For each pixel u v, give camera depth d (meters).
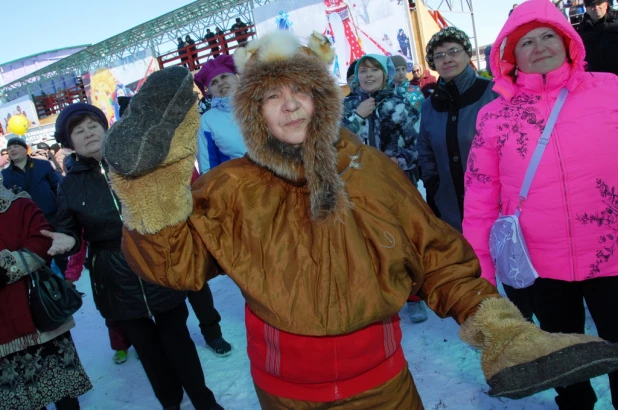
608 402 2.22
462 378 2.61
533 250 1.91
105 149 1.06
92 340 4.22
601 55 4.02
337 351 1.28
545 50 1.80
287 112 1.22
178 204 1.17
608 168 1.76
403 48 10.16
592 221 1.79
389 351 1.36
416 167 3.31
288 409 1.35
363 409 1.34
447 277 1.30
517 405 2.33
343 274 1.23
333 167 1.26
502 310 1.19
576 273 1.83
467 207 2.07
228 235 1.26
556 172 1.80
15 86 23.48
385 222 1.26
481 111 2.04
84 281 6.21
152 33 15.84
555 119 1.81
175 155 1.12
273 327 1.31
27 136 16.00
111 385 3.31
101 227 2.33
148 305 2.33
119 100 2.33
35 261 2.15
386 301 1.24
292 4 11.05
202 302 3.32
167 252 1.19
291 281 1.23
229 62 3.46
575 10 7.39
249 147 1.29
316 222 1.26
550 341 1.06
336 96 1.26
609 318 1.84
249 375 3.05
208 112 3.34
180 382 2.58
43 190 5.17
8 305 2.15
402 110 3.24
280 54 1.25
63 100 20.33
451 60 2.63
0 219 2.15
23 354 2.23
